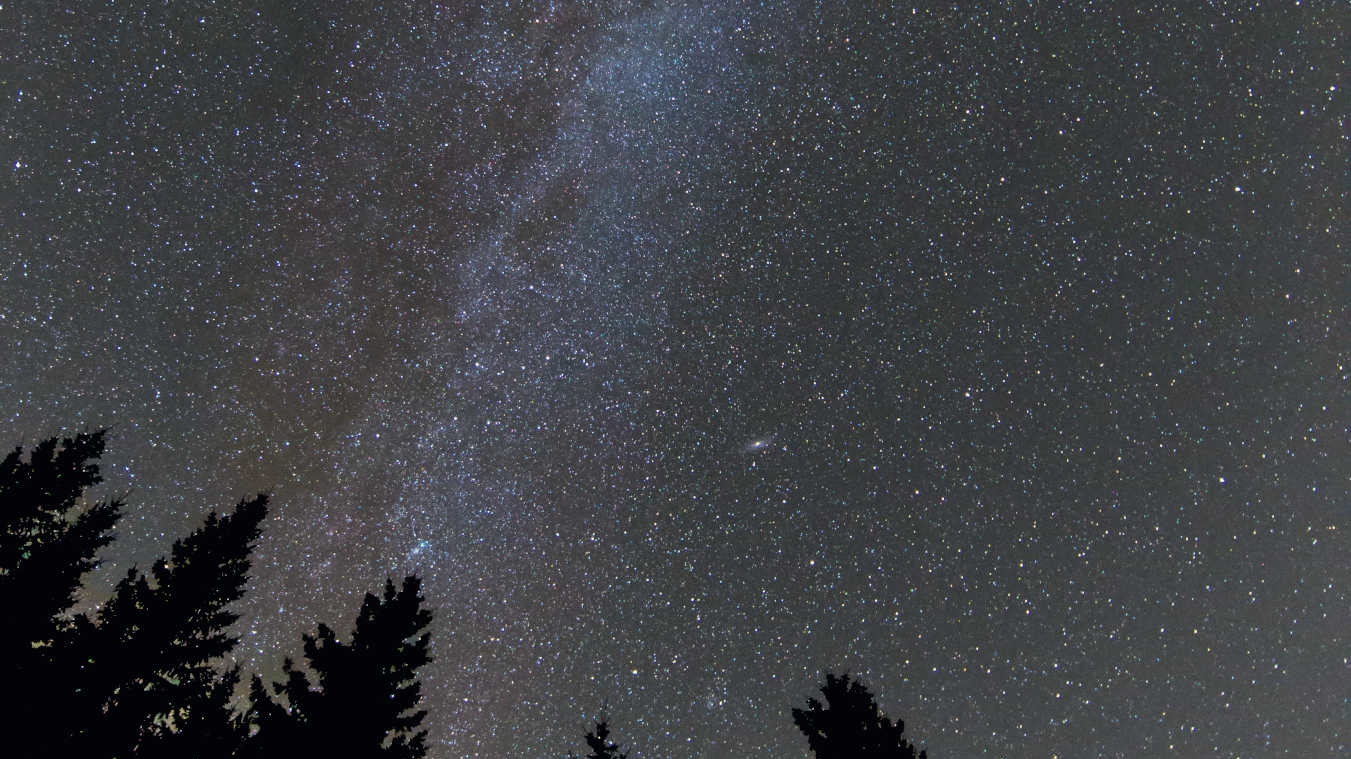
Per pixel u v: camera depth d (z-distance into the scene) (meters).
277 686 5.92
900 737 7.12
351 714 5.74
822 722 7.37
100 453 6.00
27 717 4.84
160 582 5.89
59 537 5.64
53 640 5.31
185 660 5.73
